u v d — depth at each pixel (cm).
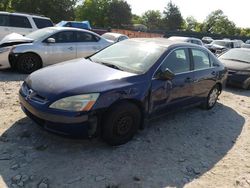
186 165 422
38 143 433
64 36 953
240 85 959
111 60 514
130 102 443
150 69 476
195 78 571
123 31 3597
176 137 510
